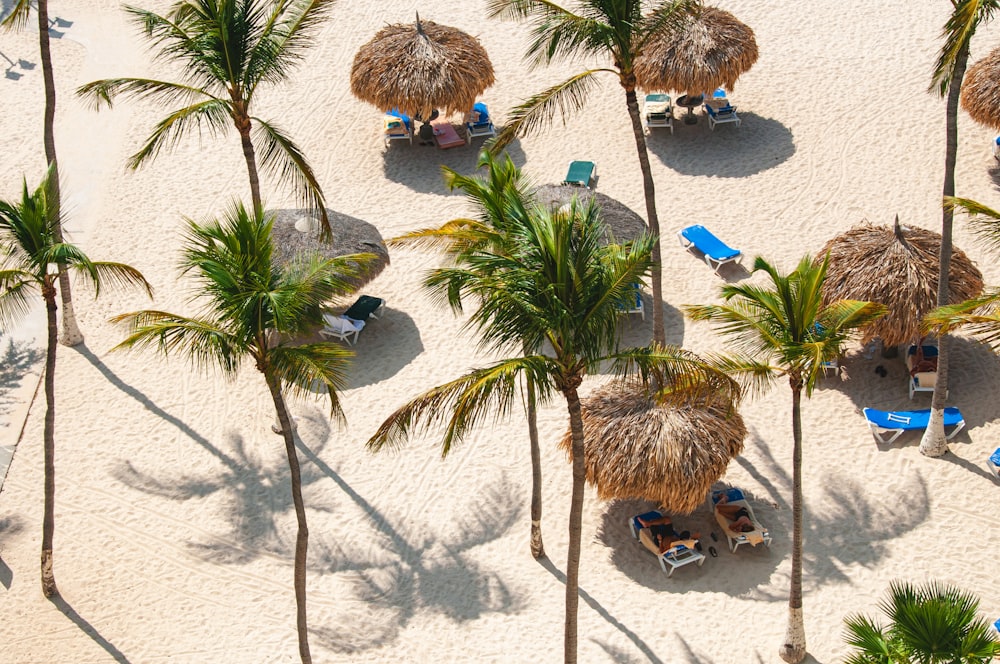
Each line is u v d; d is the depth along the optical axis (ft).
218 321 52.47
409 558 66.54
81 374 80.38
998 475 68.23
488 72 97.60
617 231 81.66
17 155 100.83
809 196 90.84
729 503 67.15
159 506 70.64
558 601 63.57
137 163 71.05
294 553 67.36
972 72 90.22
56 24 117.50
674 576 64.59
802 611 60.34
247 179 97.19
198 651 62.13
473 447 73.05
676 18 69.56
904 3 112.06
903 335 71.82
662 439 63.57
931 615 43.24
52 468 62.59
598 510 68.69
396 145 100.37
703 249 84.89
